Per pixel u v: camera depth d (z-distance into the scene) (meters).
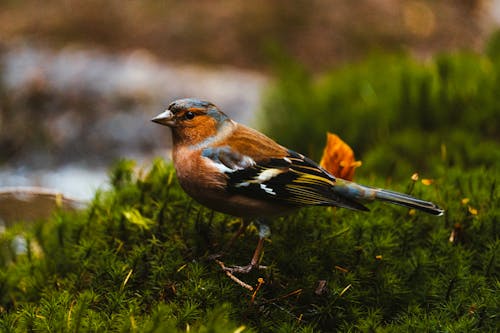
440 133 12.64
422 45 23.39
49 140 19.02
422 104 13.30
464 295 7.42
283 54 16.16
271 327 7.05
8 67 20.61
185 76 20.08
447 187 9.40
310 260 7.78
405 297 7.64
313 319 7.32
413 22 24.36
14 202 13.48
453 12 25.23
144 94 19.48
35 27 22.89
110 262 7.74
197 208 8.77
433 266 7.98
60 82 19.86
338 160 8.60
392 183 10.92
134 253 7.82
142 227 8.35
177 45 22.36
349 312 7.34
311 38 22.92
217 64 21.77
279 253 7.93
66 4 24.08
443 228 8.61
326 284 7.32
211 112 8.00
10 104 19.69
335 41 22.97
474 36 24.11
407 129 13.09
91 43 22.11
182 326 6.75
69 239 8.85
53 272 8.68
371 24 23.84
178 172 8.12
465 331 6.82
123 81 19.83
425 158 12.19
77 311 6.77
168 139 18.92
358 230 8.36
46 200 13.66
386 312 7.56
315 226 8.54
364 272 7.76
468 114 12.92
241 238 8.40
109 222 8.58
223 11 23.66
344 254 8.01
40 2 24.42
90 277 8.01
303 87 15.20
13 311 8.15
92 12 23.53
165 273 7.56
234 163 7.85
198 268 7.52
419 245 8.55
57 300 7.25
